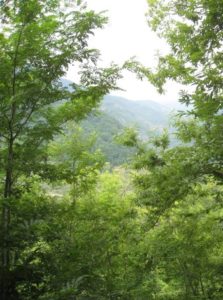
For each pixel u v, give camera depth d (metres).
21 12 5.82
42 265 5.68
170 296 11.48
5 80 6.00
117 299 7.50
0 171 6.61
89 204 9.91
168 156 8.58
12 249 5.62
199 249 9.91
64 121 7.14
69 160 9.30
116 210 10.06
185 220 9.81
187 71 7.61
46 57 5.89
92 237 9.07
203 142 7.86
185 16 7.79
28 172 6.38
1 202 5.62
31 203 6.20
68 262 6.28
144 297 9.77
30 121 6.77
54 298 4.65
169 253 9.60
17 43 5.96
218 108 6.83
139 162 8.91
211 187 10.01
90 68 6.14
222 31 6.98
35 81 5.91
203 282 12.39
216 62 7.19
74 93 6.29
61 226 6.88
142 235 9.11
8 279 5.22
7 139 6.23
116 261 10.09
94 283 6.62
